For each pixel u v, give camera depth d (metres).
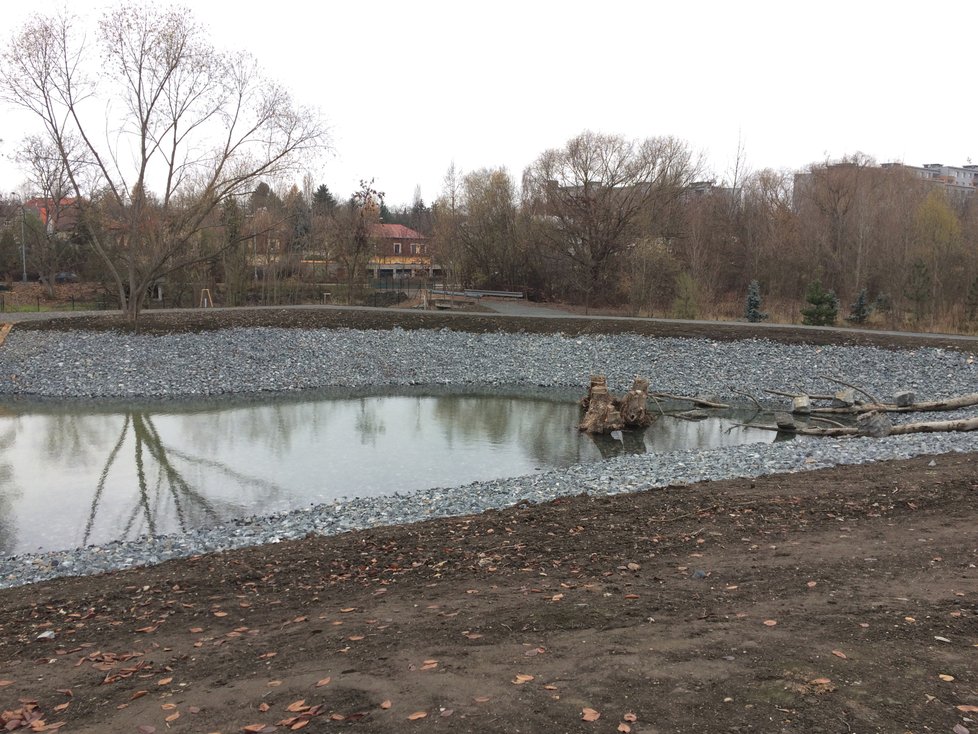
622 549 8.96
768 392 27.88
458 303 52.28
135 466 17.48
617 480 13.79
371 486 15.70
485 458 18.38
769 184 66.56
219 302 50.88
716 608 6.70
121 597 8.36
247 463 17.77
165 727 4.96
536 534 9.86
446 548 9.45
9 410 24.14
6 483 15.98
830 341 31.53
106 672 6.07
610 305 55.91
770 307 52.50
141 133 33.19
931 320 41.84
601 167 53.31
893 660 5.41
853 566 7.81
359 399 26.95
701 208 59.56
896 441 16.89
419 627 6.58
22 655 6.62
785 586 7.27
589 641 5.99
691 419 24.30
